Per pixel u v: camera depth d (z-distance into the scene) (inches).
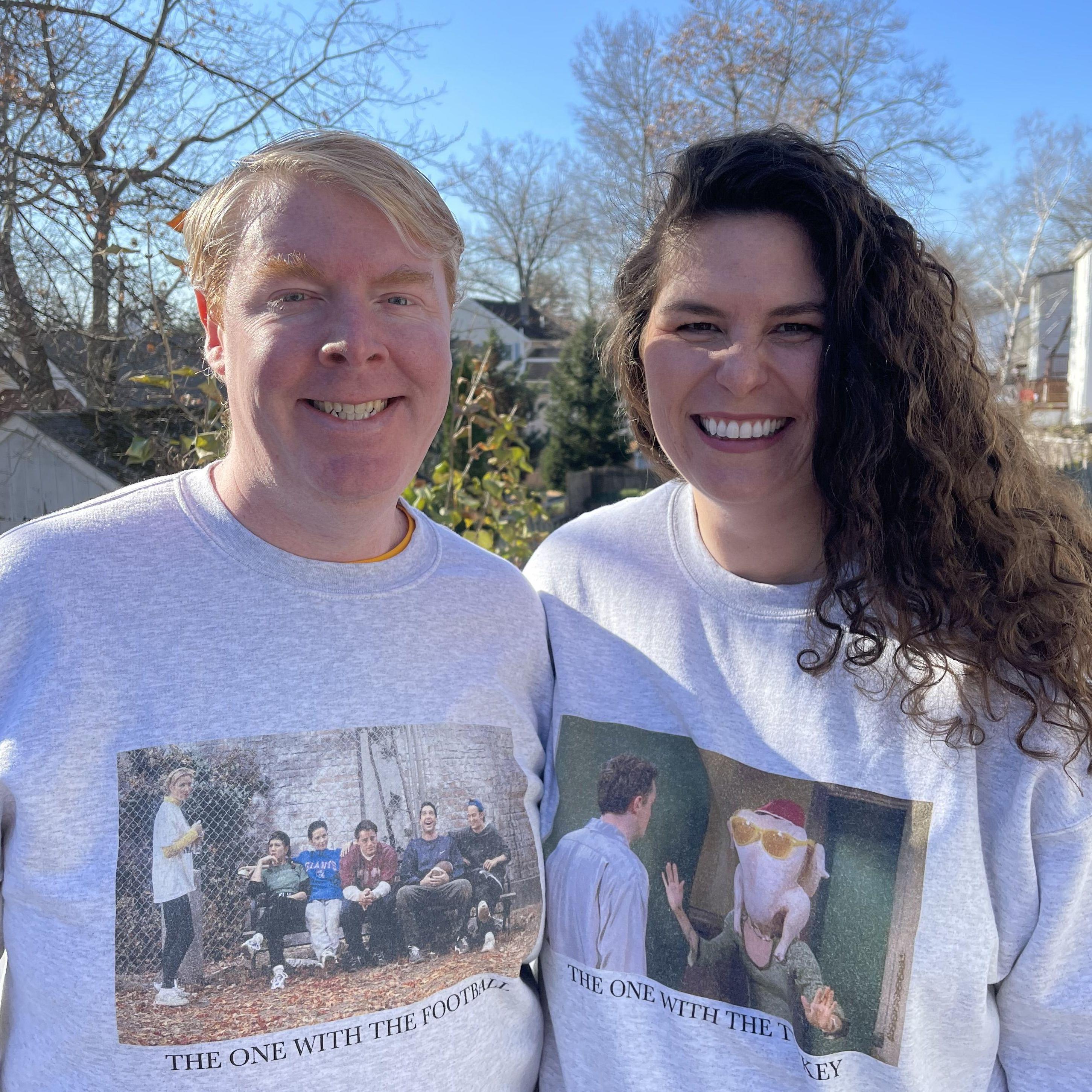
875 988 52.4
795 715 56.3
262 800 52.7
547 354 1400.1
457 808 57.3
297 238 51.3
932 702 53.1
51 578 52.4
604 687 63.4
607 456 888.3
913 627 51.9
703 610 60.9
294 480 53.5
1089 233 1136.2
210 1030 50.9
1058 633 50.7
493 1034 57.6
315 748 54.1
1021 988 51.9
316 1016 52.4
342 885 53.6
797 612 57.2
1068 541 55.0
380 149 53.1
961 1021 52.1
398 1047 53.7
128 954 50.2
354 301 51.8
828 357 52.8
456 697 58.7
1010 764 51.6
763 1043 54.7
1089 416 599.5
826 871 54.1
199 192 364.8
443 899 56.1
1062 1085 52.2
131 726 51.6
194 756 52.0
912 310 52.4
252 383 52.4
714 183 52.9
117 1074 50.1
